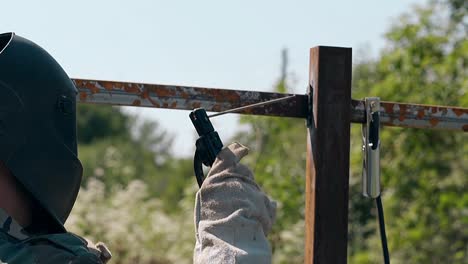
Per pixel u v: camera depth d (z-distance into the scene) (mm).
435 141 14391
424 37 14867
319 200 3725
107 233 13602
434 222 14422
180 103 3850
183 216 15445
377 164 3760
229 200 2998
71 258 2654
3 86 2820
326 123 3748
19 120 2828
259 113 3861
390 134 14531
